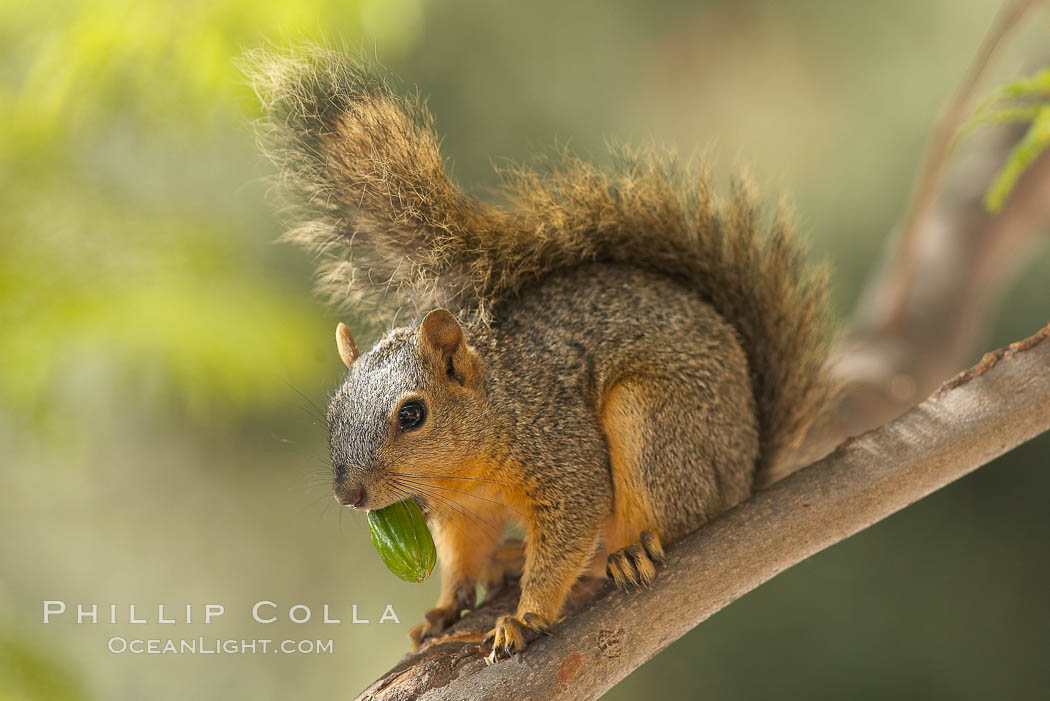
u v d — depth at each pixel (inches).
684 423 244.2
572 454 245.4
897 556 611.8
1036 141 230.7
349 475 237.6
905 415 223.5
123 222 444.5
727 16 662.5
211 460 665.6
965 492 610.5
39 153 429.4
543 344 254.4
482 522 263.3
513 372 251.1
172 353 407.8
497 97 638.5
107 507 644.1
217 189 525.3
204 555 661.9
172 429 655.8
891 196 638.5
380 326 270.2
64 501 630.5
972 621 597.3
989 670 591.8
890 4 660.7
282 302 444.5
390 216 251.4
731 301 274.5
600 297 258.2
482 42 638.5
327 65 251.9
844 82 666.8
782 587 621.3
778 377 272.4
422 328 244.4
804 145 667.4
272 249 531.2
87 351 414.9
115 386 502.9
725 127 666.8
